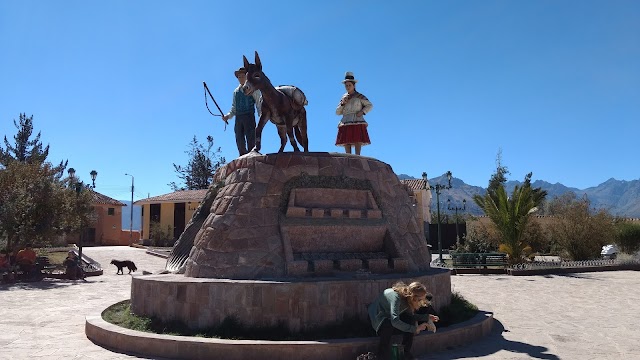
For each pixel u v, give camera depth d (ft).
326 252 27.32
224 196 28.27
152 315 25.40
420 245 31.19
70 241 127.34
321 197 28.14
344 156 30.09
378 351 20.59
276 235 26.16
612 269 73.72
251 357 20.86
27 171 71.05
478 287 52.70
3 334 27.22
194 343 21.47
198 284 24.02
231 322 23.00
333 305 23.53
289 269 24.89
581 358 22.44
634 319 32.73
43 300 41.29
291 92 30.91
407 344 20.17
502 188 76.28
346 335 22.57
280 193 27.40
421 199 122.31
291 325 22.99
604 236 81.00
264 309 23.07
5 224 62.80
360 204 29.22
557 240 85.87
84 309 36.35
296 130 32.40
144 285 26.20
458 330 24.70
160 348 22.04
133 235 139.95
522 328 29.48
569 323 31.22
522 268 68.59
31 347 24.08
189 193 124.77
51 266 71.26
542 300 42.27
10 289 49.24
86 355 22.47
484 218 112.37
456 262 73.46
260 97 31.14
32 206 64.49
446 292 28.96
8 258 59.11
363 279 24.47
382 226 28.68
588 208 83.97
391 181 32.12
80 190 74.43
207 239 26.94
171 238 116.78
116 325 25.53
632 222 93.71
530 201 74.13
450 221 153.69
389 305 20.22
